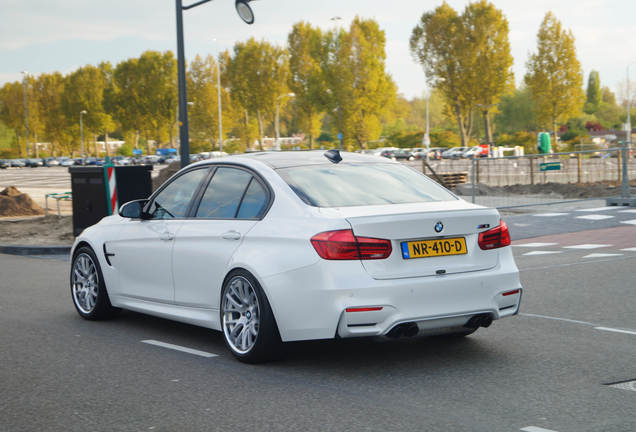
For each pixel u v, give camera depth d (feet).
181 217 19.58
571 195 73.56
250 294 16.85
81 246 23.43
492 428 12.16
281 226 16.29
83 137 403.95
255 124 351.87
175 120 366.43
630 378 15.19
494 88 268.62
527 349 17.95
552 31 256.11
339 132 279.28
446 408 13.32
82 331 21.17
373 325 15.07
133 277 21.07
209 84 310.86
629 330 19.90
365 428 12.25
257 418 12.93
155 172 184.65
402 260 15.39
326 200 16.55
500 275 16.29
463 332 18.63
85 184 46.55
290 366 16.65
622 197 60.29
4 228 56.49
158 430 12.42
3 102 409.08
